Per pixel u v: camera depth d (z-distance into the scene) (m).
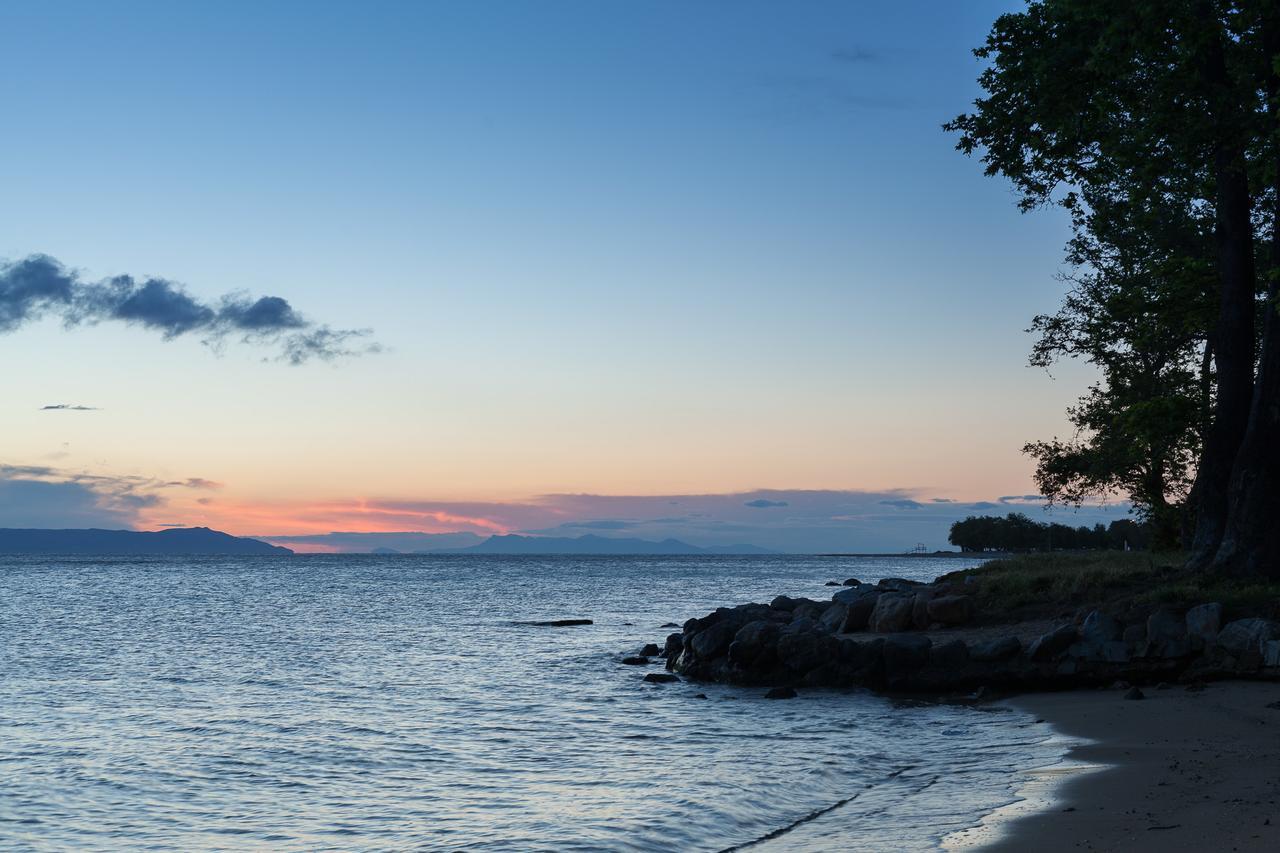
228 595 85.81
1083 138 27.19
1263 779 12.46
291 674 31.75
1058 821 11.24
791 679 27.53
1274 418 26.25
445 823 13.43
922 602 29.88
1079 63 25.86
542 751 18.75
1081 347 40.56
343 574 149.62
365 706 24.83
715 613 35.09
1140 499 43.47
